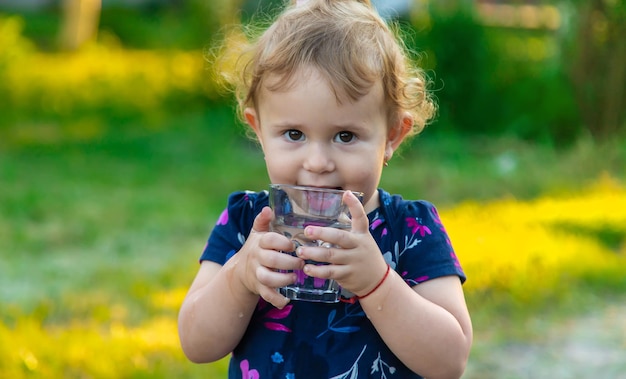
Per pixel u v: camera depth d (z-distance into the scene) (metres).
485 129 11.93
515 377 4.11
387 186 8.81
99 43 20.86
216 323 2.14
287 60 2.07
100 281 5.68
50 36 21.73
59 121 13.78
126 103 14.74
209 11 15.01
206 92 14.54
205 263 2.34
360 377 2.14
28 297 5.25
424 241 2.25
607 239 6.62
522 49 12.57
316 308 2.17
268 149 2.12
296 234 1.97
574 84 10.28
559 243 6.14
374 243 2.00
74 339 4.15
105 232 7.38
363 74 2.06
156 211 8.26
